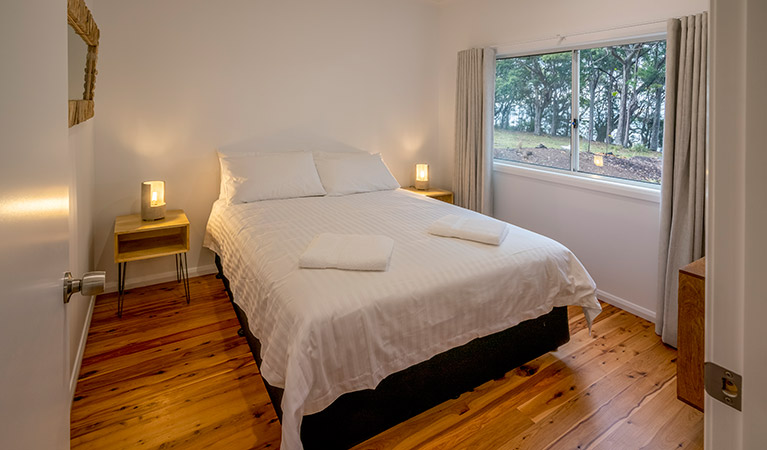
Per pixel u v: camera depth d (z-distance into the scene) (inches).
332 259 74.0
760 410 18.9
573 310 114.9
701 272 69.9
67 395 38.1
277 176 130.6
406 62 166.2
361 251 77.0
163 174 128.6
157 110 124.8
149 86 122.6
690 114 92.2
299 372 56.7
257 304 75.8
